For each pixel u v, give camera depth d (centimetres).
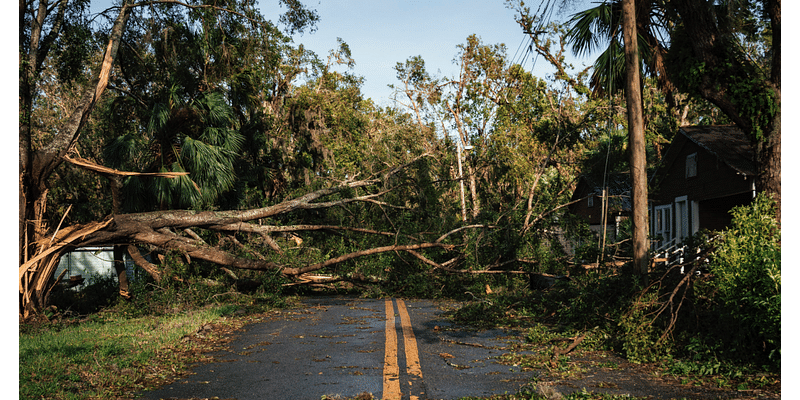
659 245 2047
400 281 1555
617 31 1210
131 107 1897
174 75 1720
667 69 1179
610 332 787
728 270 627
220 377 584
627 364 640
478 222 1717
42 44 1446
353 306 1288
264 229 1473
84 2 1566
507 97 2892
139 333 867
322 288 1686
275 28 1911
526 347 749
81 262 2017
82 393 511
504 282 1571
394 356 690
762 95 991
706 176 1716
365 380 562
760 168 1018
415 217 1734
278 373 600
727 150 1598
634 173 876
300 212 1794
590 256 1233
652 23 1215
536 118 2711
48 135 2728
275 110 2817
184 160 1544
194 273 1366
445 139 3209
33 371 590
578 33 1288
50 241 1134
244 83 2108
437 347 755
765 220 672
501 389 523
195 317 1023
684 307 732
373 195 1631
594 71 1328
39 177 1184
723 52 1043
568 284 1067
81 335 862
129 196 1478
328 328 940
